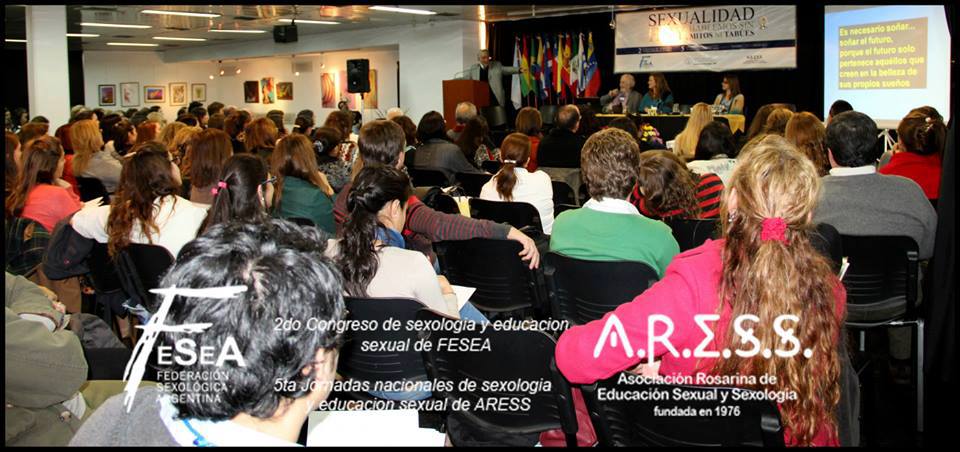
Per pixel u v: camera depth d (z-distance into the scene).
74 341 1.50
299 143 3.62
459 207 4.09
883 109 8.18
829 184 2.98
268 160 5.24
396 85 15.95
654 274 2.44
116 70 19.94
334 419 1.97
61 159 3.86
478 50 13.47
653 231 2.54
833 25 8.98
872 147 2.93
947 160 2.58
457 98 12.16
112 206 3.05
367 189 2.18
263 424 0.96
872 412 3.10
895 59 7.94
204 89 19.94
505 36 13.43
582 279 2.55
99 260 3.43
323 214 3.60
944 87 7.31
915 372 3.08
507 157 4.32
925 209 2.92
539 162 6.14
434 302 2.21
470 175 5.32
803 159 1.42
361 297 2.12
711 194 3.69
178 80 20.09
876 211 2.91
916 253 2.79
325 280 0.96
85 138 5.52
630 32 11.29
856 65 8.60
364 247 2.16
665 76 11.85
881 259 2.86
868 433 2.93
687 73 11.27
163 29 14.44
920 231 2.92
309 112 7.89
